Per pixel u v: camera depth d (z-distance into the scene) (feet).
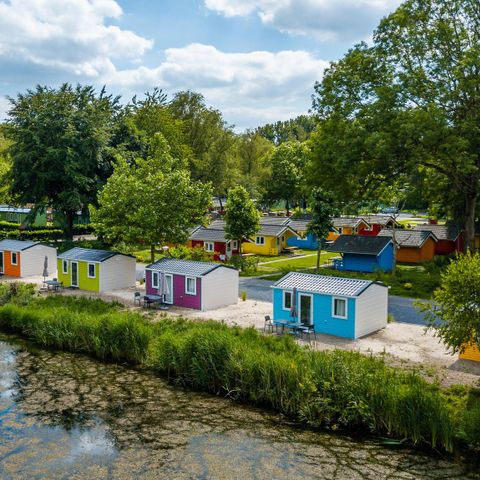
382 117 133.08
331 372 66.39
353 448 58.23
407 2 142.51
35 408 68.59
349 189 145.89
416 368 75.05
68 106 206.49
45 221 269.03
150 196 140.87
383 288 97.40
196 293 112.37
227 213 181.06
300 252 213.25
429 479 51.78
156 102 280.72
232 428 63.21
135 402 70.79
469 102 134.82
